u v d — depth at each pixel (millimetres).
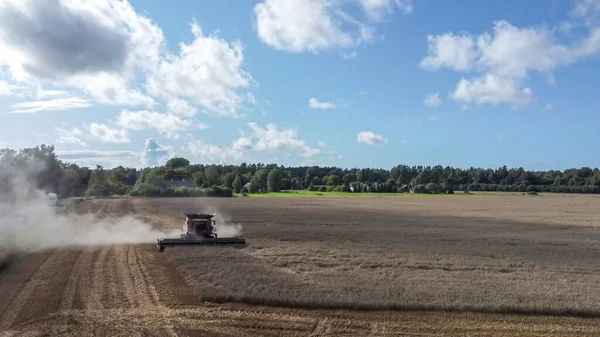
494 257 27016
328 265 23984
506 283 19531
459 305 15953
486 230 42812
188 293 17750
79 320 14492
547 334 13844
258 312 15531
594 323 14844
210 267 21750
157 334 13422
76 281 19484
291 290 17484
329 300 16234
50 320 14453
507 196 152750
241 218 52719
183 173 162750
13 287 18391
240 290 17438
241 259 24125
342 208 75938
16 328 13742
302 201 101625
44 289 18125
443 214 64000
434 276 20922
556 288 18641
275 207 76562
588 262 25562
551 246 32031
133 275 20781
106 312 15312
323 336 13484
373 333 13742
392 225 46188
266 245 30594
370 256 26453
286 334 13602
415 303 16016
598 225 48875
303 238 34562
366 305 15914
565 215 64500
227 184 182250
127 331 13609
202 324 14320
